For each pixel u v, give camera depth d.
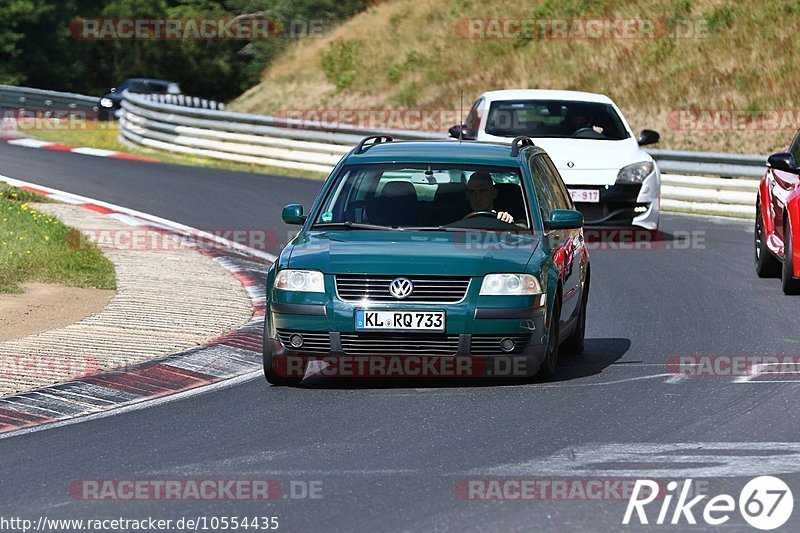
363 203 35.56
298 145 98.00
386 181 36.06
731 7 124.00
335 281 32.19
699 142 106.31
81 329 39.59
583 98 67.62
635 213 62.66
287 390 32.88
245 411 30.44
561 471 24.61
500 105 66.94
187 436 27.94
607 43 126.75
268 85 148.62
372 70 140.50
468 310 31.81
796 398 31.27
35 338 38.00
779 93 110.62
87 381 33.25
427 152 37.03
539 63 128.25
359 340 31.95
